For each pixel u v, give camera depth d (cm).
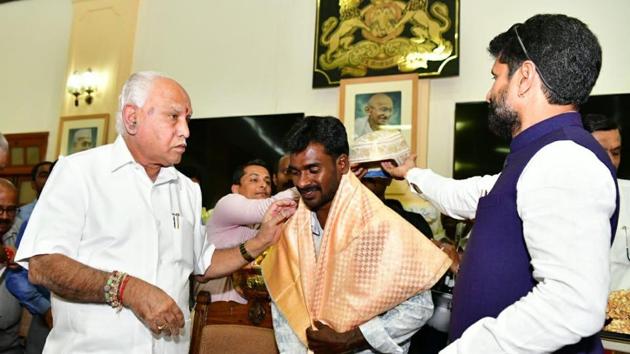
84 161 145
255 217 214
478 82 441
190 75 553
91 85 586
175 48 566
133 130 144
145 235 145
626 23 402
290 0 527
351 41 477
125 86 147
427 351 209
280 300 153
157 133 143
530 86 107
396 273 140
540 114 107
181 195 167
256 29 535
